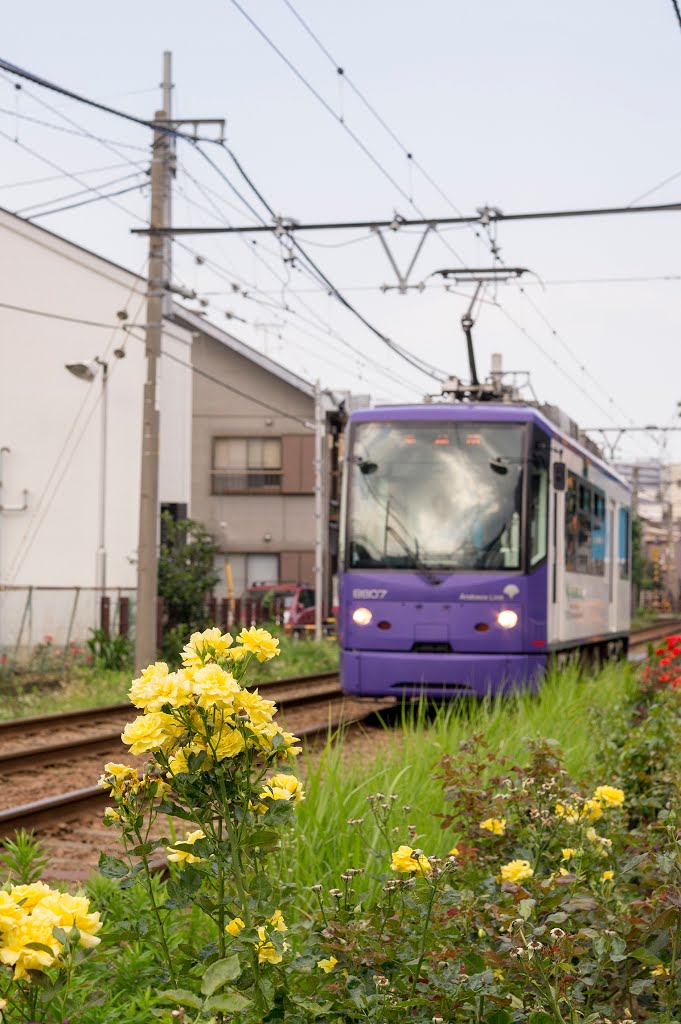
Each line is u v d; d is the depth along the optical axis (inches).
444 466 576.7
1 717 601.3
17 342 1042.7
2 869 216.5
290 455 1582.2
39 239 1038.4
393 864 132.0
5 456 1040.2
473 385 758.5
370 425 586.6
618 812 211.9
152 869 211.9
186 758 103.0
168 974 117.8
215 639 104.8
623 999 142.8
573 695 480.4
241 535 1589.6
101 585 1029.2
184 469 1184.8
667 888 136.3
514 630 560.1
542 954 124.0
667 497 3737.7
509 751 330.0
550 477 594.9
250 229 677.3
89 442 1042.7
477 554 566.6
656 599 3454.7
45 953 85.3
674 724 285.0
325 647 1069.1
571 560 644.1
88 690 723.4
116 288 1055.6
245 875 110.9
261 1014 107.5
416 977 126.0
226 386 1585.9
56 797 342.3
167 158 758.5
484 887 164.1
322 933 134.5
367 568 572.1
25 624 802.8
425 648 564.7
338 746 297.9
